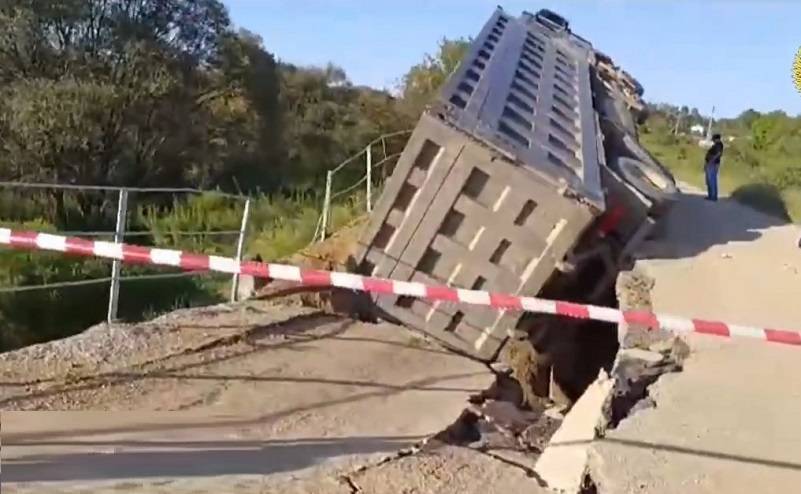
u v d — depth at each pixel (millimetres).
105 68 30828
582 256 10578
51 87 27953
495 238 9742
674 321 7062
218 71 36375
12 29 29281
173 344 8648
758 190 26578
